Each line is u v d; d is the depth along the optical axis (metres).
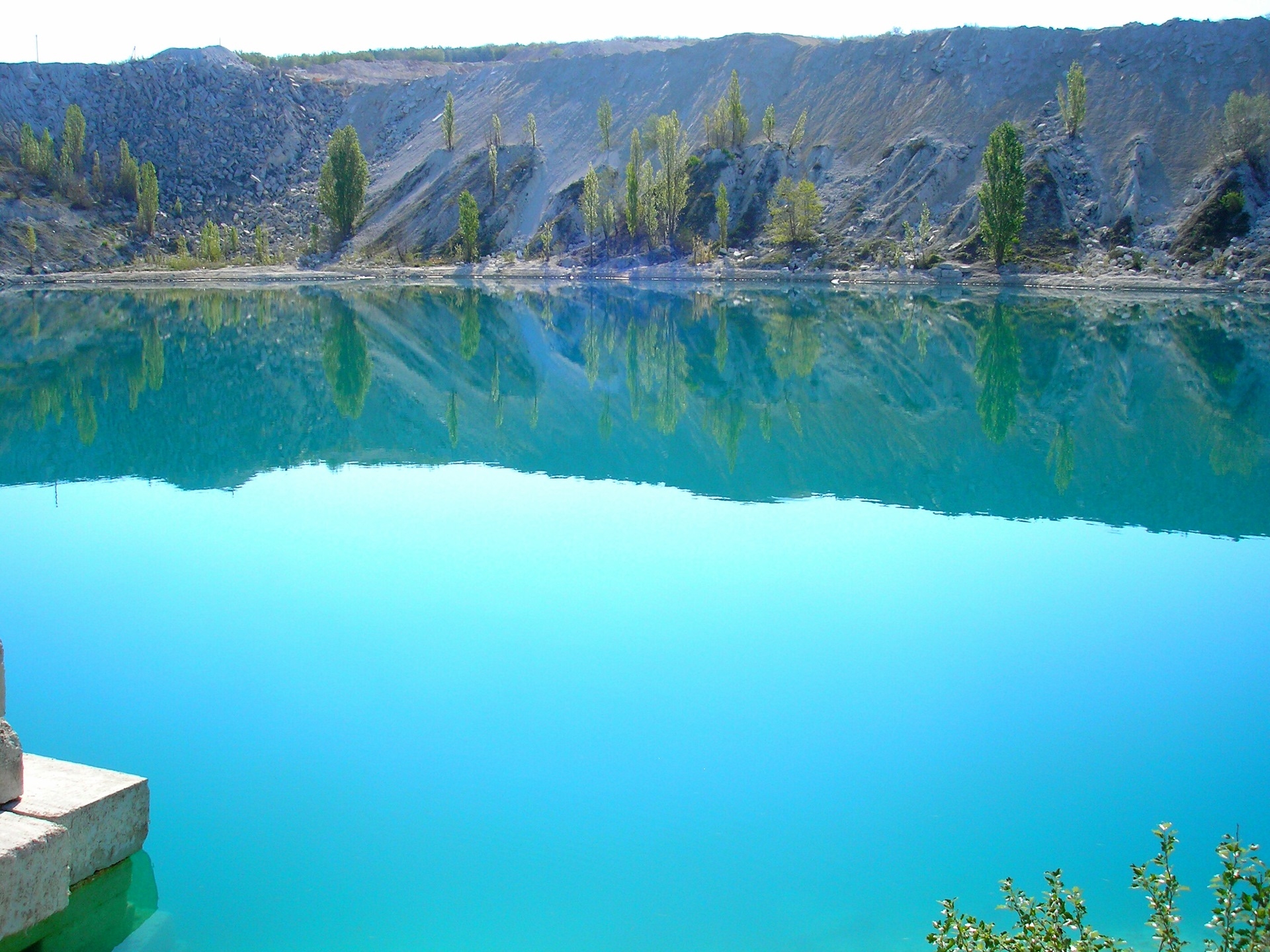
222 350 40.22
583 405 28.91
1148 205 71.44
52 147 93.75
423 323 49.66
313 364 36.94
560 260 86.00
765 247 81.31
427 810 8.12
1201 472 20.41
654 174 86.62
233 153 108.19
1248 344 39.31
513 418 26.95
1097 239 70.69
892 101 90.00
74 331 46.16
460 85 119.12
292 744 9.17
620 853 7.56
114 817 7.42
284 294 67.38
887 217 79.44
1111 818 7.99
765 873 7.33
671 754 8.93
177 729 9.45
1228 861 5.52
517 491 18.81
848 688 10.20
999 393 30.14
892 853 7.57
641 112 103.75
